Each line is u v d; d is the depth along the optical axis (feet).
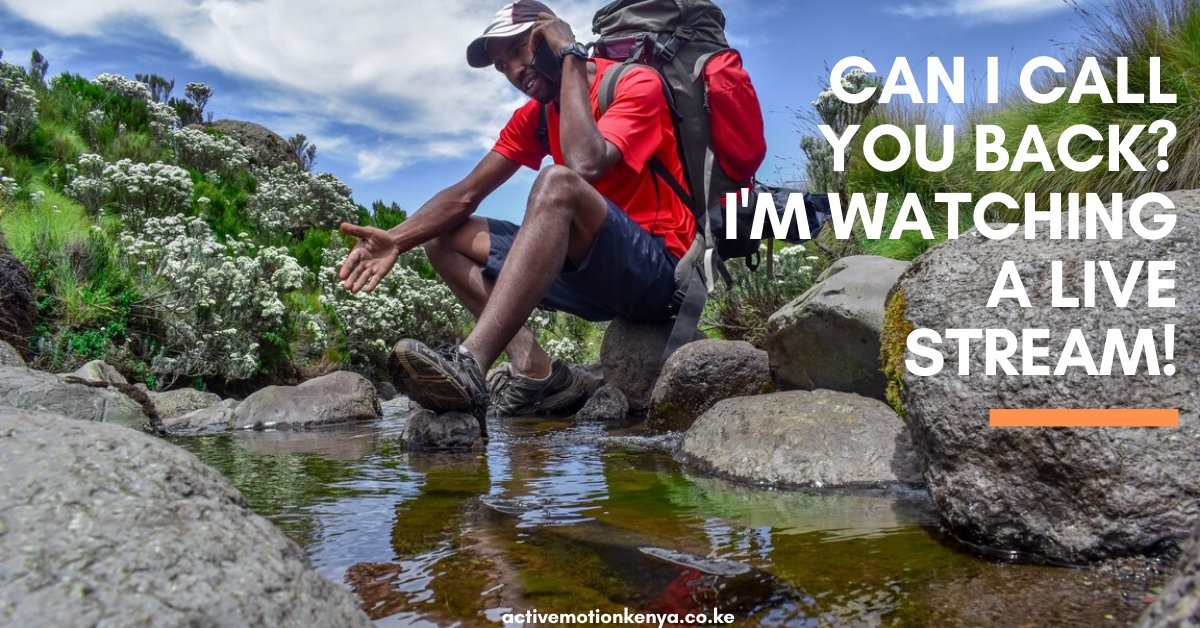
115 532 3.38
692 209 14.73
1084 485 5.63
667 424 13.66
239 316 24.89
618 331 16.25
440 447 11.37
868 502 7.56
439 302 34.24
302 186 46.60
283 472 9.45
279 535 3.92
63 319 21.67
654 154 14.19
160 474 3.86
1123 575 5.24
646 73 13.58
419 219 13.69
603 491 8.19
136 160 40.45
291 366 27.14
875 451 8.63
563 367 16.92
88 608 3.00
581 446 11.64
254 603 3.30
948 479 6.27
